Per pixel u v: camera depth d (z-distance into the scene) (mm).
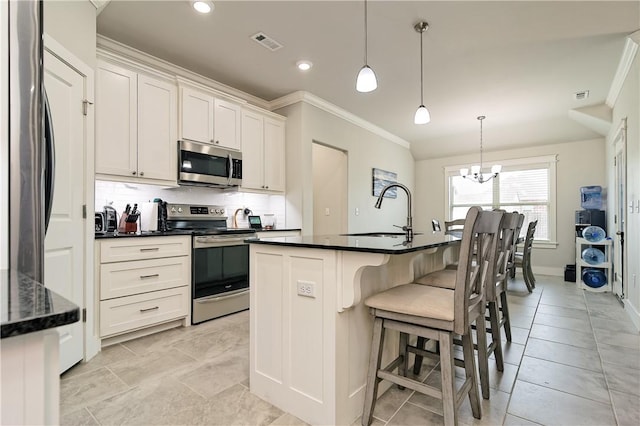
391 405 1714
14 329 400
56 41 1933
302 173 4160
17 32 769
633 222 3223
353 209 5195
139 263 2586
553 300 3914
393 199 6328
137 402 1716
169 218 3344
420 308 1398
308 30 2805
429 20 2666
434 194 7109
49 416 470
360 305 1658
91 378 1967
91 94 2287
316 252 1561
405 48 3098
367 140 5539
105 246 2396
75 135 2119
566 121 5184
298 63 3393
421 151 6973
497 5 2480
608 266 4352
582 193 5211
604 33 2854
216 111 3477
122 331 2477
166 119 3070
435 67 3482
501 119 5254
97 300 2348
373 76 2344
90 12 2285
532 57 3271
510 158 6219
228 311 3246
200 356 2287
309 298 1587
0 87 748
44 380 467
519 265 4543
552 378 2008
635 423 1563
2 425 431
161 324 2768
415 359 2045
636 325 2963
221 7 2484
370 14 2584
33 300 493
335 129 4770
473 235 1331
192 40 2945
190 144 3203
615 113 4223
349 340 1581
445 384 1342
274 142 4180
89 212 2252
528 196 6059
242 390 1850
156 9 2498
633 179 3229
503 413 1646
